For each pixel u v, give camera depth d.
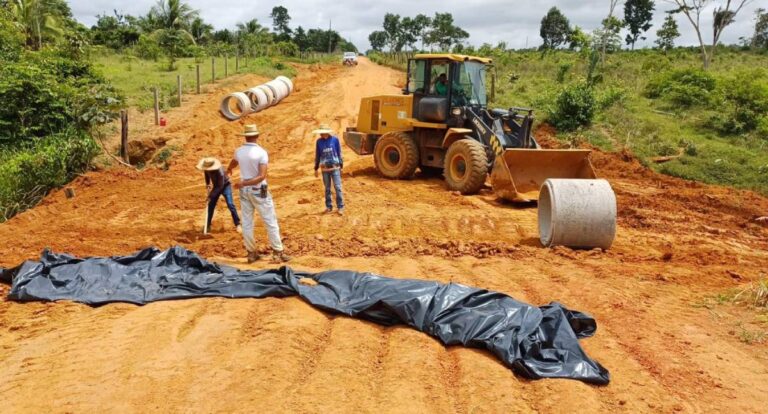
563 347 4.93
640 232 10.10
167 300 6.02
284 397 4.14
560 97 20.48
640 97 24.08
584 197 8.39
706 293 6.69
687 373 4.78
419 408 4.07
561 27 75.56
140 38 40.94
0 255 7.82
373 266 7.41
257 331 5.23
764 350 5.24
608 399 4.34
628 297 6.48
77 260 6.68
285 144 19.59
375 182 13.66
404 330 5.34
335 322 5.55
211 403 4.08
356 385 4.37
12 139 15.67
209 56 45.25
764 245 9.52
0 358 4.77
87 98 16.56
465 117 12.87
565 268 7.57
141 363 4.61
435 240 8.77
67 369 4.53
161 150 17.27
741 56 44.94
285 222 9.98
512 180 10.93
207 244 8.56
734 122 19.06
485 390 4.33
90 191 13.12
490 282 6.84
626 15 73.06
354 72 46.78
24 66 16.97
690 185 14.45
